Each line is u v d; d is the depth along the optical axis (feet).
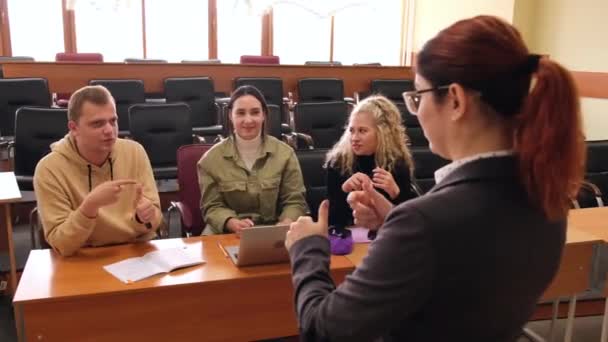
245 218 7.79
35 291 5.10
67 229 5.87
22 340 5.37
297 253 2.89
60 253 6.02
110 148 6.56
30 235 10.37
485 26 2.31
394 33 28.76
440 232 2.21
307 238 2.92
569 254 7.22
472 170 2.37
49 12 24.27
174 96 16.26
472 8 23.39
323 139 14.43
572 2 19.06
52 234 5.99
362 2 27.96
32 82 14.51
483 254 2.24
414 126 13.25
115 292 5.16
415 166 9.80
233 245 6.49
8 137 13.97
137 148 7.16
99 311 5.19
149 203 6.50
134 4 25.03
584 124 2.24
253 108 7.86
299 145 14.21
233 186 7.83
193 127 16.05
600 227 7.75
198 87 16.42
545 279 2.52
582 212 8.50
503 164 2.35
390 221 2.38
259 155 8.01
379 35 28.60
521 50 2.28
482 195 2.31
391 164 7.70
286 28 27.53
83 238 5.91
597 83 17.99
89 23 24.81
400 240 2.26
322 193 8.93
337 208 7.69
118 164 6.84
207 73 17.65
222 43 26.86
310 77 18.74
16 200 7.47
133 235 6.67
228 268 5.79
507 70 2.25
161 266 5.71
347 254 6.24
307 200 8.86
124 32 25.32
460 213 2.25
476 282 2.26
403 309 2.26
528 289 2.43
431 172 9.93
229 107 8.25
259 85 16.97
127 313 5.28
